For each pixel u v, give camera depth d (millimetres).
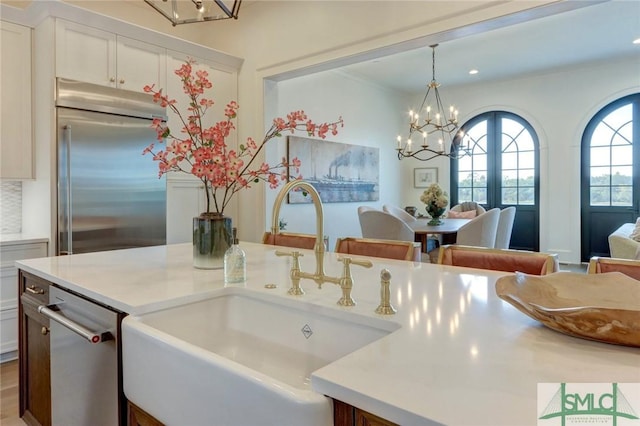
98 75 3117
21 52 3020
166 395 965
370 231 4254
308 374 1205
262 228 4031
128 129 3258
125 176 3236
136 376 1069
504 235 4691
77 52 3006
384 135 7133
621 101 5879
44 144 2979
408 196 7789
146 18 3973
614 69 5832
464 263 1838
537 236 6566
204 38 4438
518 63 5781
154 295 1311
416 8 2916
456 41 4887
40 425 1706
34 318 1737
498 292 1043
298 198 5406
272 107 4047
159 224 3461
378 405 635
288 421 699
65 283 1513
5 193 3268
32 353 1771
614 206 5980
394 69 6027
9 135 2975
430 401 625
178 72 1627
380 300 1220
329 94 5953
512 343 870
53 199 2932
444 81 6719
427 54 5363
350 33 3283
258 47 3951
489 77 6504
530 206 6629
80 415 1396
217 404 831
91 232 3041
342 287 1194
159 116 3473
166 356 960
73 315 1449
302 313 1242
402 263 1883
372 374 724
